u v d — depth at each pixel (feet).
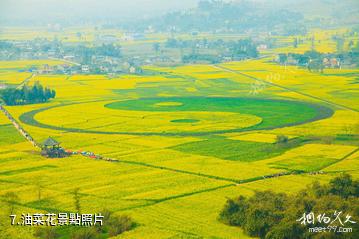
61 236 548.72
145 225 573.74
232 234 553.64
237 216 578.25
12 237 545.03
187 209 617.62
